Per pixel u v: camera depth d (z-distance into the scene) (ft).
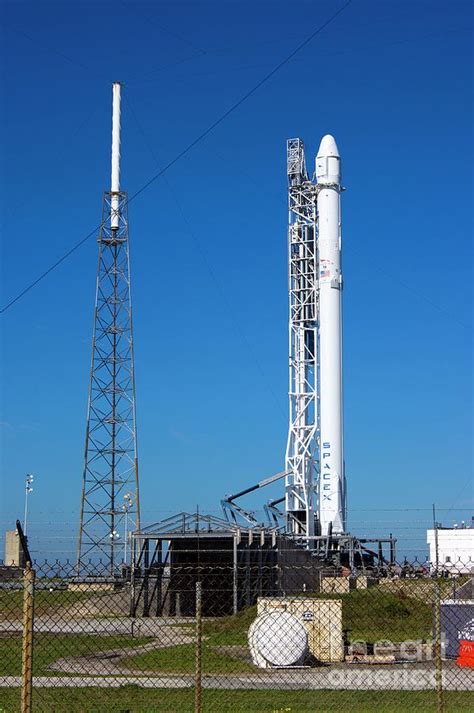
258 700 87.35
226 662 114.93
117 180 294.05
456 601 119.03
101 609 153.89
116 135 299.17
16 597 147.13
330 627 123.65
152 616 188.55
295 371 302.45
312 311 303.89
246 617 158.61
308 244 307.17
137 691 91.20
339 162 306.14
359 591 178.50
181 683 98.99
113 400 282.77
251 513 282.36
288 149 311.68
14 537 273.54
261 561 206.90
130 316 286.66
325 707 84.12
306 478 292.81
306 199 309.01
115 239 287.89
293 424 299.17
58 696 87.35
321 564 257.55
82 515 273.75
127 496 277.23
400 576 173.06
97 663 116.16
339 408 291.38
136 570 200.34
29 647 55.83
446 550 272.92
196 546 210.38
